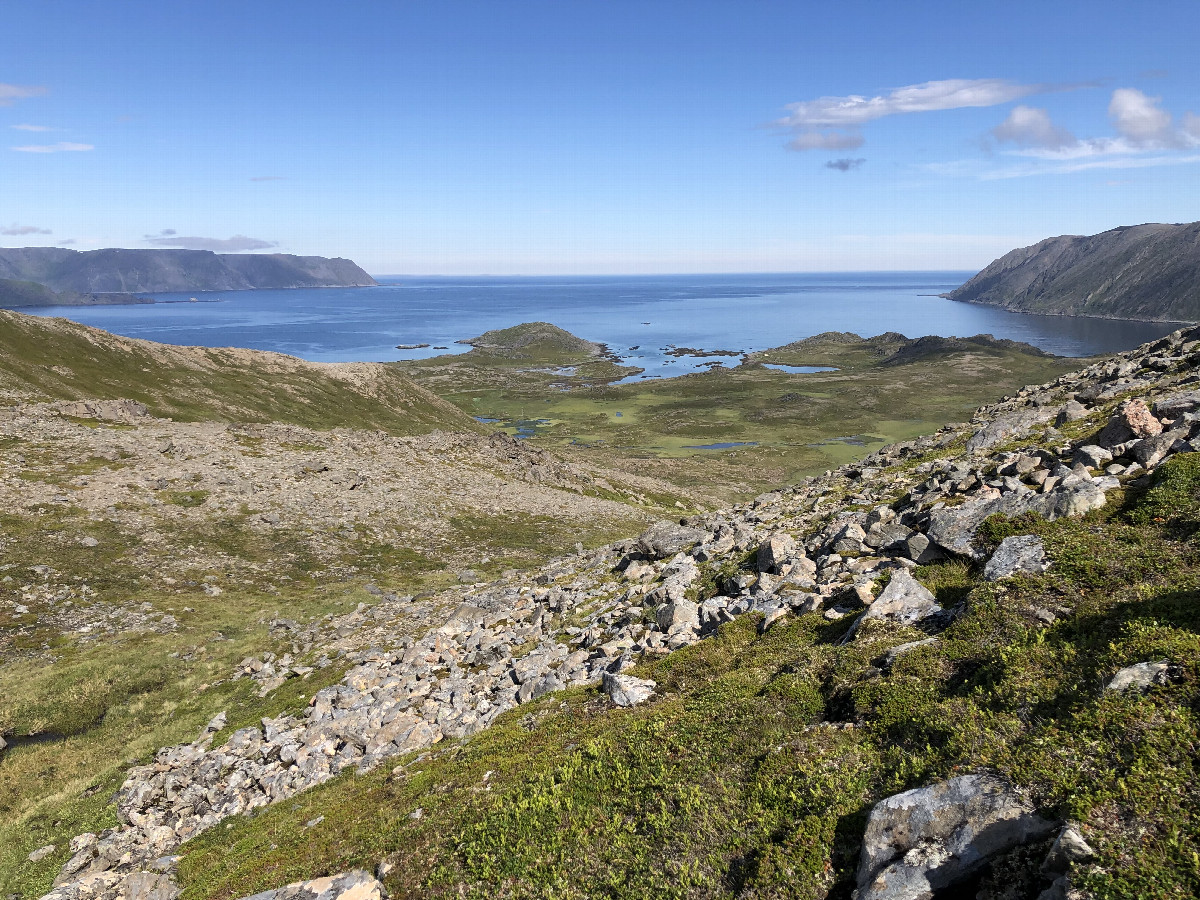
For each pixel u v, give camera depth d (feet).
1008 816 30.07
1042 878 27.45
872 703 45.24
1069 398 130.82
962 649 46.03
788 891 33.91
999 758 34.04
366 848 53.16
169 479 219.82
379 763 74.95
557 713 68.69
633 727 55.88
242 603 159.53
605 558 152.66
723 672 62.80
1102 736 32.14
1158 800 27.68
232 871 58.29
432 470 304.71
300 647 137.08
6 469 202.39
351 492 247.70
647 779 48.11
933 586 59.67
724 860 38.29
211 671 126.72
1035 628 44.93
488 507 269.03
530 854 44.80
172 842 72.13
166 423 294.05
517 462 358.43
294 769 79.87
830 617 63.98
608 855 42.57
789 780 41.42
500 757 61.26
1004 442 112.68
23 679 118.83
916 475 115.14
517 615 120.16
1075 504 59.93
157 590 159.33
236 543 191.62
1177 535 50.14
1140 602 42.11
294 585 175.94
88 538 171.94
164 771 90.84
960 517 67.97
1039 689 38.32
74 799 87.97
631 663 76.28
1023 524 61.00
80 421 274.16
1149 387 112.88
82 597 148.77
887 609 56.95
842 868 33.88
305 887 46.55
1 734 104.99
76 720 110.11
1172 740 29.96
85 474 211.00
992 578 53.52
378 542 213.05
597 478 395.96
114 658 127.65
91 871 69.15
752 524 124.47
